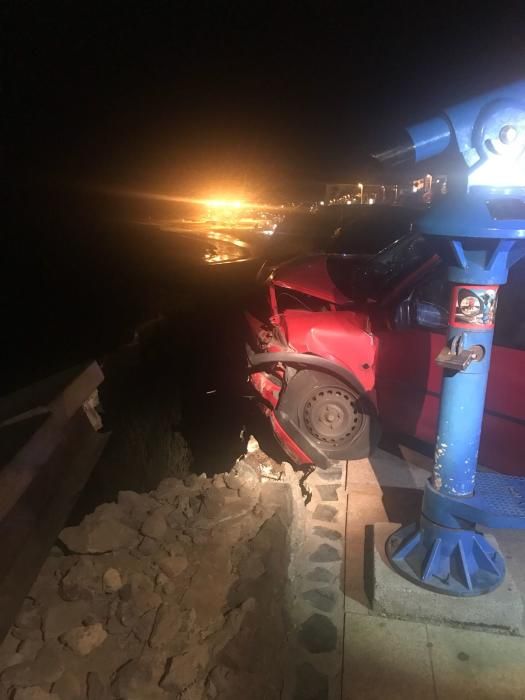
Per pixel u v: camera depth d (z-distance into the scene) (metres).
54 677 2.22
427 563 2.98
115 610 2.57
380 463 4.57
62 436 3.46
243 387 7.82
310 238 9.84
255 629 2.48
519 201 2.58
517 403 3.82
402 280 4.57
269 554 2.95
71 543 2.88
